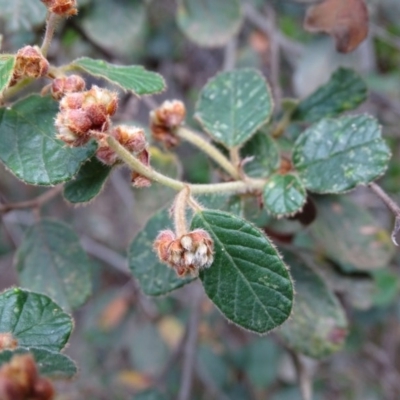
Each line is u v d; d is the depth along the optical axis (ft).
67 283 0.73
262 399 1.49
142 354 1.46
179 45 1.46
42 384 0.42
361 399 1.56
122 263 1.54
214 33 0.95
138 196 0.77
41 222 0.74
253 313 0.56
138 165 0.56
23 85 0.59
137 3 0.92
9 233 1.32
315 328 0.73
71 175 0.55
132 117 0.99
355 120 0.65
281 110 0.82
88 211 1.72
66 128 0.51
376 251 0.78
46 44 0.57
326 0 0.79
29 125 0.57
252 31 1.36
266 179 0.66
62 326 0.54
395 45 1.32
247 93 0.70
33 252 0.74
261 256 0.56
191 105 1.47
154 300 1.49
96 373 1.58
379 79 1.28
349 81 0.78
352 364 1.58
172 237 0.55
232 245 0.56
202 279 0.56
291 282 0.55
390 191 1.41
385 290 1.23
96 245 1.56
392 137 1.41
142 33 1.24
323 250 0.83
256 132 0.70
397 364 1.65
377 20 1.28
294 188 0.64
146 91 0.59
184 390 1.07
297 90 0.97
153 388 1.02
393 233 0.63
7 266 1.79
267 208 0.63
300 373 0.84
